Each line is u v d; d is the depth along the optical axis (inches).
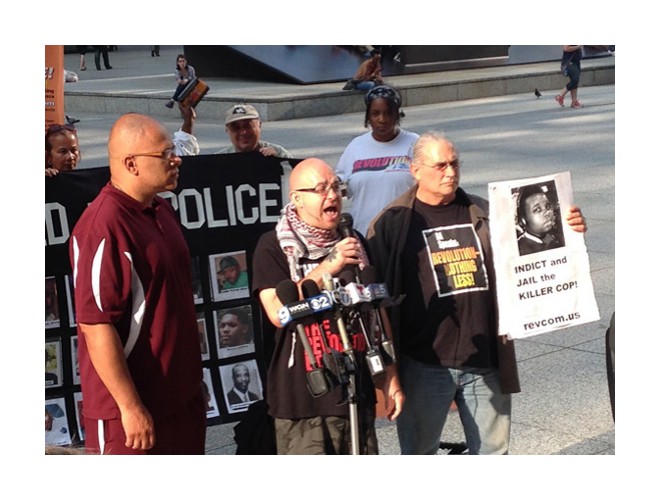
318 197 133.6
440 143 144.9
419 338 146.6
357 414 130.1
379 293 129.7
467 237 148.3
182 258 137.3
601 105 769.6
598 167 484.7
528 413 196.4
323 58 858.1
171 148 132.4
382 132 198.5
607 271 294.0
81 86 863.7
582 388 208.8
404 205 148.5
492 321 148.9
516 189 146.4
